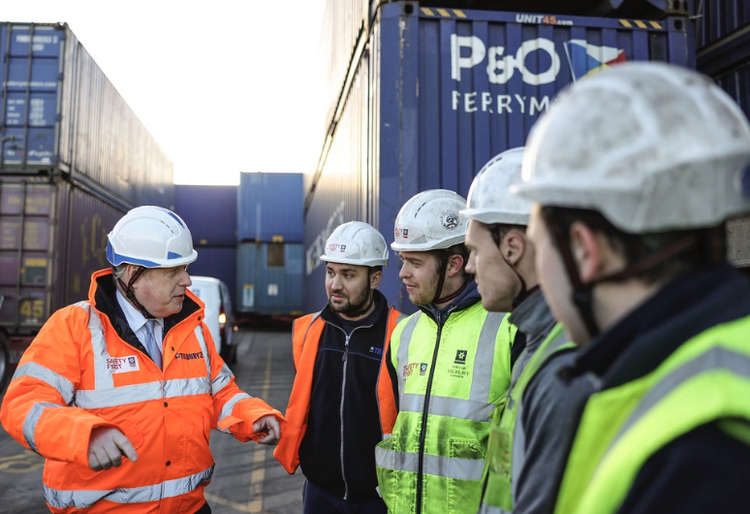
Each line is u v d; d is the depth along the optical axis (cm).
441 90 297
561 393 63
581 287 50
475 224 102
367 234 211
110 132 990
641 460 40
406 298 283
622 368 46
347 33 480
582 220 49
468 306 156
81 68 800
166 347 162
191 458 161
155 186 1508
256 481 400
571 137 49
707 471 36
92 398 150
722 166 43
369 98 341
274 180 1755
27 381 142
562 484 56
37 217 695
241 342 1437
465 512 140
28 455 446
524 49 304
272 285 1733
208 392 173
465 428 145
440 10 298
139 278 158
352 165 438
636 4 329
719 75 324
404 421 157
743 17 301
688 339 43
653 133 44
